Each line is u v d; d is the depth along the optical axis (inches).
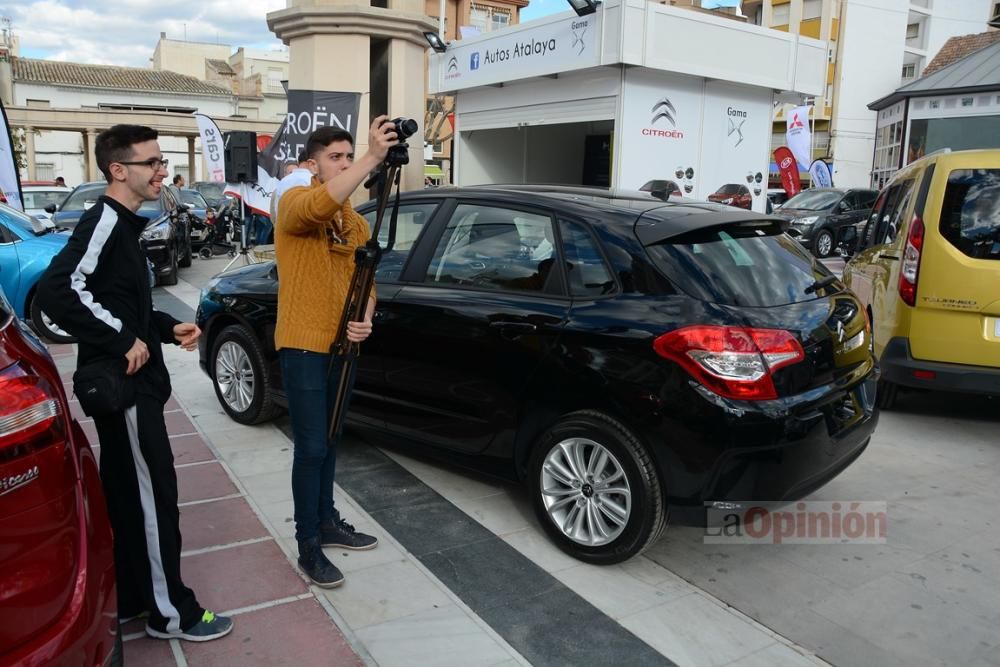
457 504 158.4
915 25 1555.1
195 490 160.6
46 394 76.1
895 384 218.5
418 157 459.2
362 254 117.3
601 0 385.7
